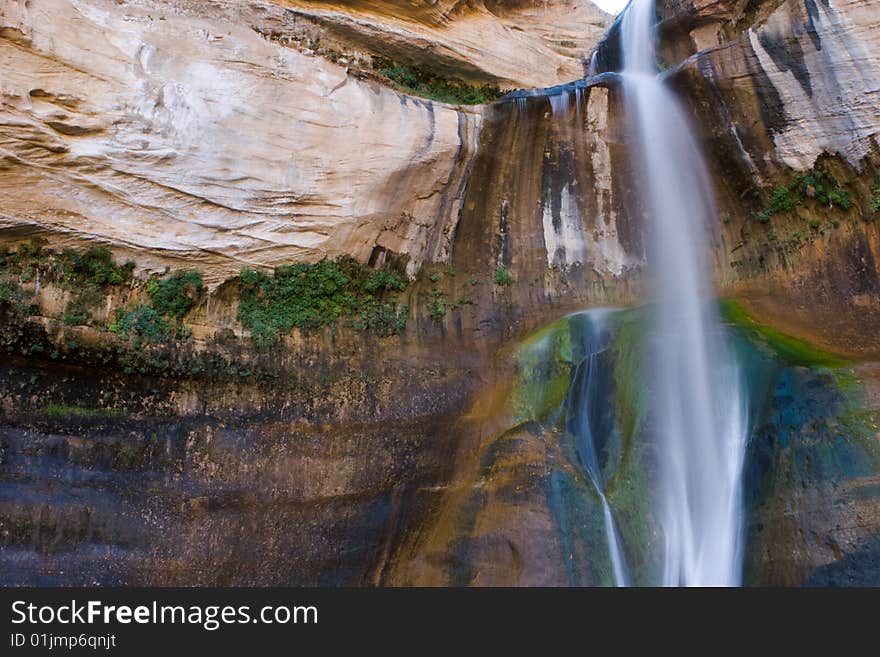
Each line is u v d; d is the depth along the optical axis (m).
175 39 10.84
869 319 12.09
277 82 11.41
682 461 10.88
